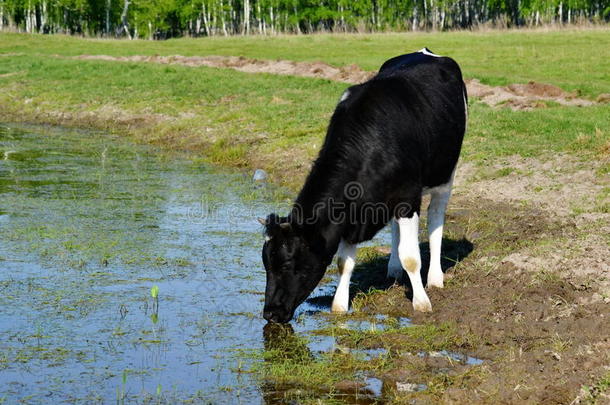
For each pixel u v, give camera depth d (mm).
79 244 9562
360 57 32000
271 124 17094
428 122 7234
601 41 34750
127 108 20859
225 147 16078
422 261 8711
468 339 6465
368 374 6031
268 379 6008
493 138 13906
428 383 5773
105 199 12047
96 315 7320
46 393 5781
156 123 19281
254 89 21781
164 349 6582
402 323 7039
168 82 23719
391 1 71688
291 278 6504
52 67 27828
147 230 10273
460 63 27578
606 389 5258
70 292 7934
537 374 5609
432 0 68562
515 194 10867
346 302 7383
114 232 10133
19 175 13898
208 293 7949
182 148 16938
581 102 18266
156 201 11945
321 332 6914
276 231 6395
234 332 6941
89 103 21828
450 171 7758
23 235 9938
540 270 7594
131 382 5957
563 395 5297
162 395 5734
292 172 13828
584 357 5734
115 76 25391
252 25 80875
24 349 6562
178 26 86750
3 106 22641
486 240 9133
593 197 10109
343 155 6586
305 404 5562
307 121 17031
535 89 19438
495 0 68250
